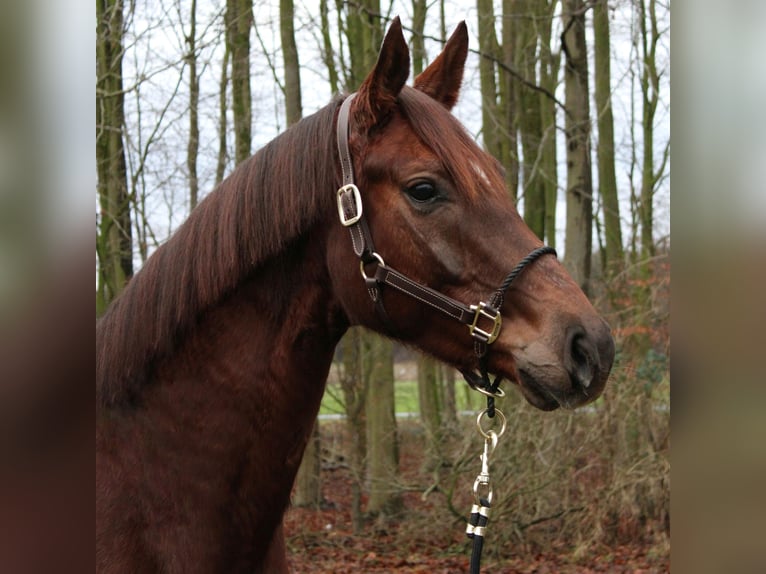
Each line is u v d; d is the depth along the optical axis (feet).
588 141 26.81
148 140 25.54
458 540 24.71
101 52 24.35
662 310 24.72
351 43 28.32
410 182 6.38
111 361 6.56
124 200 25.09
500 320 6.30
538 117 28.84
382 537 26.45
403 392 38.11
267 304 6.66
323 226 6.72
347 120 6.73
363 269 6.51
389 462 27.20
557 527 23.98
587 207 26.63
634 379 23.03
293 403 6.66
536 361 6.13
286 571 7.11
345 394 27.73
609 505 23.18
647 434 23.20
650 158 27.89
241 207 6.74
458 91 7.74
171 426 6.41
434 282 6.41
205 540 6.25
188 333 6.56
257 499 6.50
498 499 23.15
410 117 6.58
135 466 6.29
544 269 6.33
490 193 6.47
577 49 26.86
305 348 6.75
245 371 6.53
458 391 28.91
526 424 23.04
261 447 6.51
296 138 6.91
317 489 28.27
